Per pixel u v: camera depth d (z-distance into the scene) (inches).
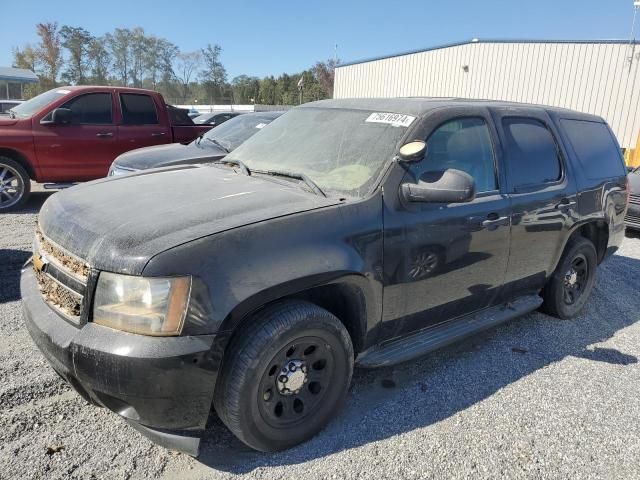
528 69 897.5
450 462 105.3
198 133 396.5
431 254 123.9
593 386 138.9
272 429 101.8
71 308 95.3
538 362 151.8
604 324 184.5
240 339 95.7
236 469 99.6
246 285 92.9
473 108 144.4
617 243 204.2
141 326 87.1
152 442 102.7
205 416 93.8
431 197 114.5
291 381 102.7
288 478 97.8
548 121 172.6
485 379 140.1
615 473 105.6
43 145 327.3
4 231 265.9
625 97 811.4
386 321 120.5
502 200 142.9
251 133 312.8
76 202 114.9
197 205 106.1
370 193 115.3
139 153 287.9
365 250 110.5
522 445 112.4
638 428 121.0
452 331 139.9
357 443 109.5
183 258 88.8
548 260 166.9
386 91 1148.5
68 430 107.0
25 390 118.6
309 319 100.8
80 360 89.0
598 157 191.3
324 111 150.9
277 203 108.5
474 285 139.4
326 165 127.9
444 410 124.0
